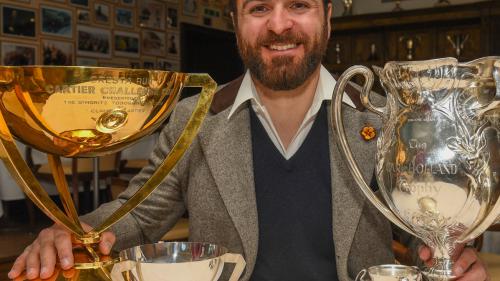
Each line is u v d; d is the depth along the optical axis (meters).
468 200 0.55
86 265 0.63
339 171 0.87
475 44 5.93
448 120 0.55
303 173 0.91
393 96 0.58
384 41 6.41
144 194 0.70
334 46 6.70
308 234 0.90
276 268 0.90
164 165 0.71
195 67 7.20
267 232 0.90
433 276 0.59
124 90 0.57
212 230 0.91
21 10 5.02
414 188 0.56
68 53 5.39
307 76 0.83
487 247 1.95
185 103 0.98
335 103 0.62
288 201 0.90
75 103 0.56
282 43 0.81
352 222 0.86
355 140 0.88
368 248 0.89
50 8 5.23
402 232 0.98
